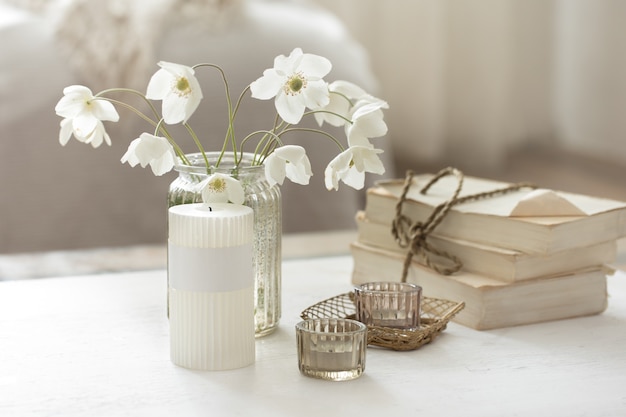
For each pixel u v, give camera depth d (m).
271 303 1.29
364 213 1.53
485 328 1.32
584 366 1.22
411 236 1.41
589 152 5.02
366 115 1.25
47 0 2.76
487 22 4.84
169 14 2.68
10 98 2.56
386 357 1.24
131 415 1.11
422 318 1.31
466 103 4.91
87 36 2.61
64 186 2.58
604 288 1.38
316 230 2.76
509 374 1.20
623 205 1.37
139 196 2.62
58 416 1.10
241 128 2.63
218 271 1.19
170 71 1.20
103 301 1.42
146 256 2.28
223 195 1.25
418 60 4.76
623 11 4.77
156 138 1.21
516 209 1.34
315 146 2.73
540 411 1.12
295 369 1.21
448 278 1.35
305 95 1.23
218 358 1.20
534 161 4.89
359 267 1.49
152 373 1.20
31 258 2.29
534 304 1.34
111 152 2.59
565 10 4.96
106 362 1.22
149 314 1.37
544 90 5.06
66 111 1.25
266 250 1.28
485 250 1.35
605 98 4.90
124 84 2.57
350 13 4.70
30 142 2.56
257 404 1.13
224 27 2.71
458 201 1.40
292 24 2.83
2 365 1.22
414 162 4.88
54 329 1.32
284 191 2.73
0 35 2.61
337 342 1.17
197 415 1.11
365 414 1.11
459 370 1.21
